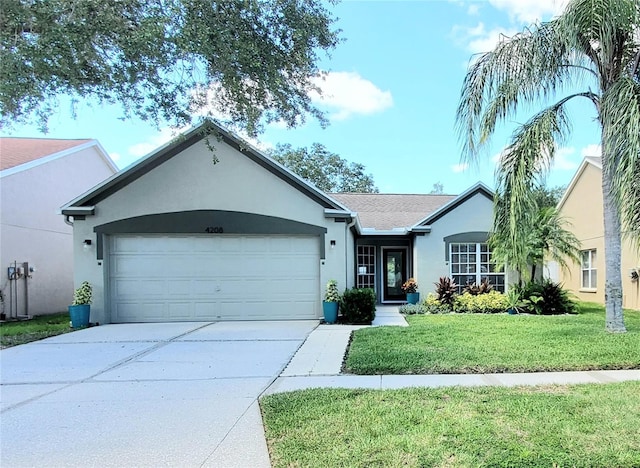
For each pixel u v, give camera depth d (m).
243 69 8.94
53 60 7.75
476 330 8.98
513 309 12.49
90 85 8.73
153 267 11.66
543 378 5.50
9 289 13.34
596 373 5.73
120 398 5.05
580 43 7.66
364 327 10.11
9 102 8.17
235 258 11.77
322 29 9.26
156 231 11.48
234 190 11.59
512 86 8.07
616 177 6.83
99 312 11.27
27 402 4.94
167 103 9.27
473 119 8.39
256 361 6.84
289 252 11.84
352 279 15.48
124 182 11.45
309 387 5.32
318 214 11.66
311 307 11.78
